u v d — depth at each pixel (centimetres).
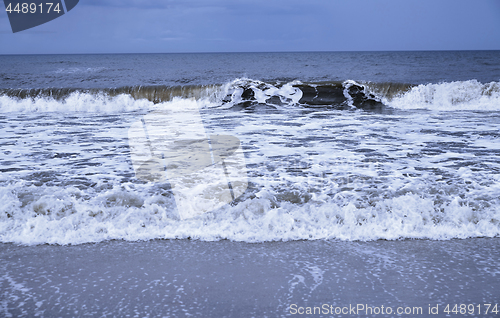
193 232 267
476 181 362
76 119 835
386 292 196
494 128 684
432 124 738
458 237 265
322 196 322
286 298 189
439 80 1917
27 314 174
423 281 207
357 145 537
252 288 198
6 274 212
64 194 321
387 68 2825
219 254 239
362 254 240
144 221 279
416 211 292
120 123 767
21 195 318
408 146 528
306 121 782
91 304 183
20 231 267
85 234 264
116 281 205
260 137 598
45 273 213
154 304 183
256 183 356
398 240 261
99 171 397
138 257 234
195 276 211
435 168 411
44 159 453
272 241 259
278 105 1063
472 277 211
